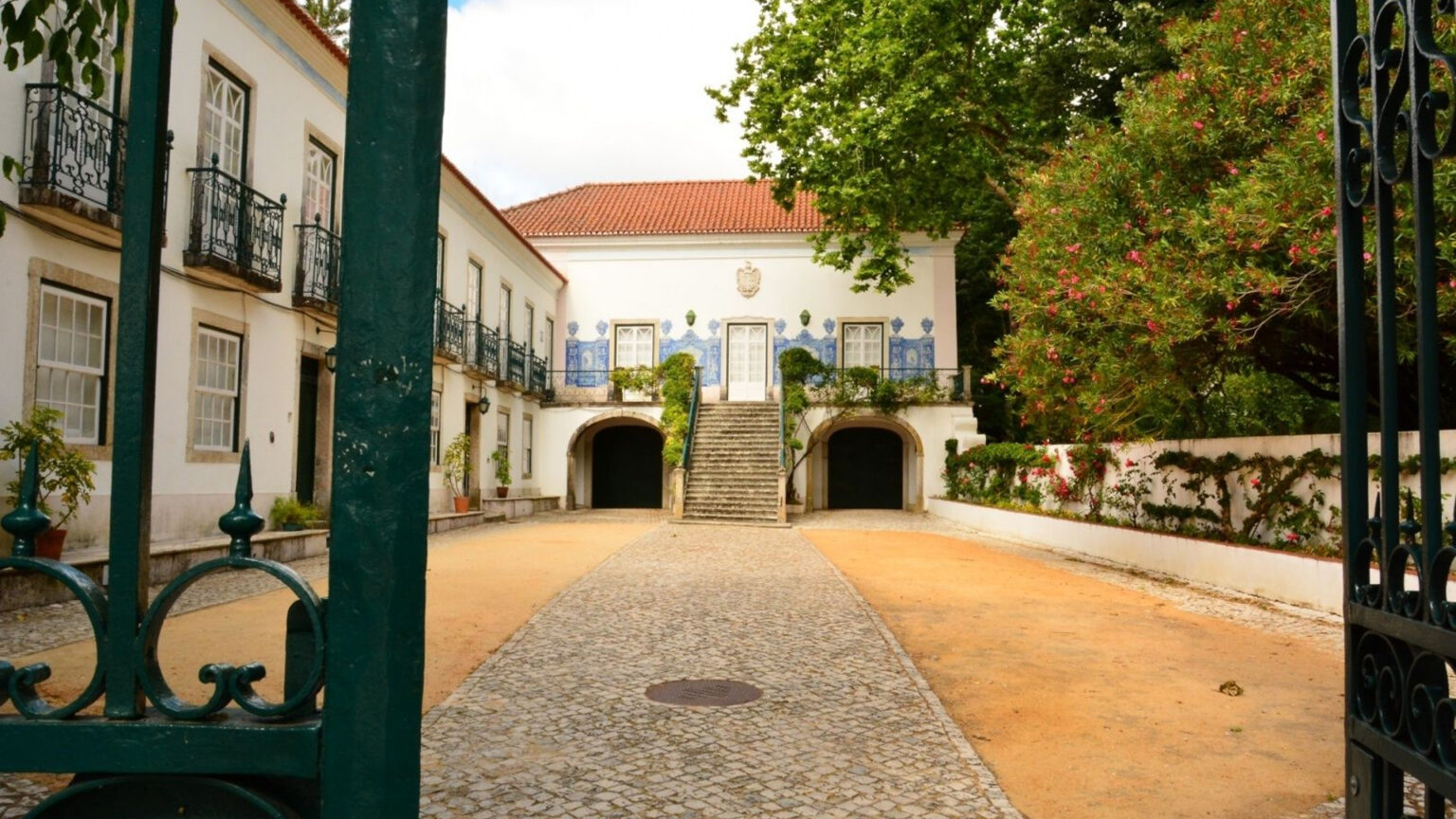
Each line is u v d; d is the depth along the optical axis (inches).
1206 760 160.6
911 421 891.4
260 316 454.6
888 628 282.8
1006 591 366.0
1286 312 317.1
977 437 877.2
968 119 641.0
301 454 510.0
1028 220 422.9
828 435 952.9
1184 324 312.8
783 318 948.6
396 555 46.4
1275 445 377.4
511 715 184.2
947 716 186.5
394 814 45.9
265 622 271.1
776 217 1002.1
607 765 154.6
